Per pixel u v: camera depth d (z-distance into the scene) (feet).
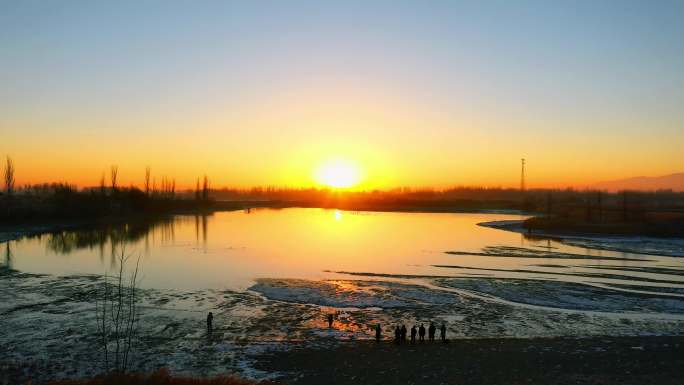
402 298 142.61
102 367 86.94
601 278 176.24
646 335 108.99
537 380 81.97
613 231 327.67
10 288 151.64
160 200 582.76
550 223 369.09
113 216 446.60
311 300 139.13
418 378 82.69
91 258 215.92
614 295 147.95
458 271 188.44
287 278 171.01
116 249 247.50
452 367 87.97
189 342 101.71
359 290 152.15
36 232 329.11
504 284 162.71
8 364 88.28
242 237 312.91
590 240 299.58
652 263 212.02
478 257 226.99
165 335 106.11
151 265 198.08
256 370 86.53
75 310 125.39
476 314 126.52
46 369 85.97
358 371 86.07
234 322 116.78
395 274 180.45
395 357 93.40
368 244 278.46
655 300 142.00
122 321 115.85
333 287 156.04
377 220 504.02
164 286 156.35
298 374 84.69
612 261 216.74
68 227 368.68
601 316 125.49
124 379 72.90
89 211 417.90
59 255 224.53
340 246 267.80
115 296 142.00
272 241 290.56
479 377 83.25
